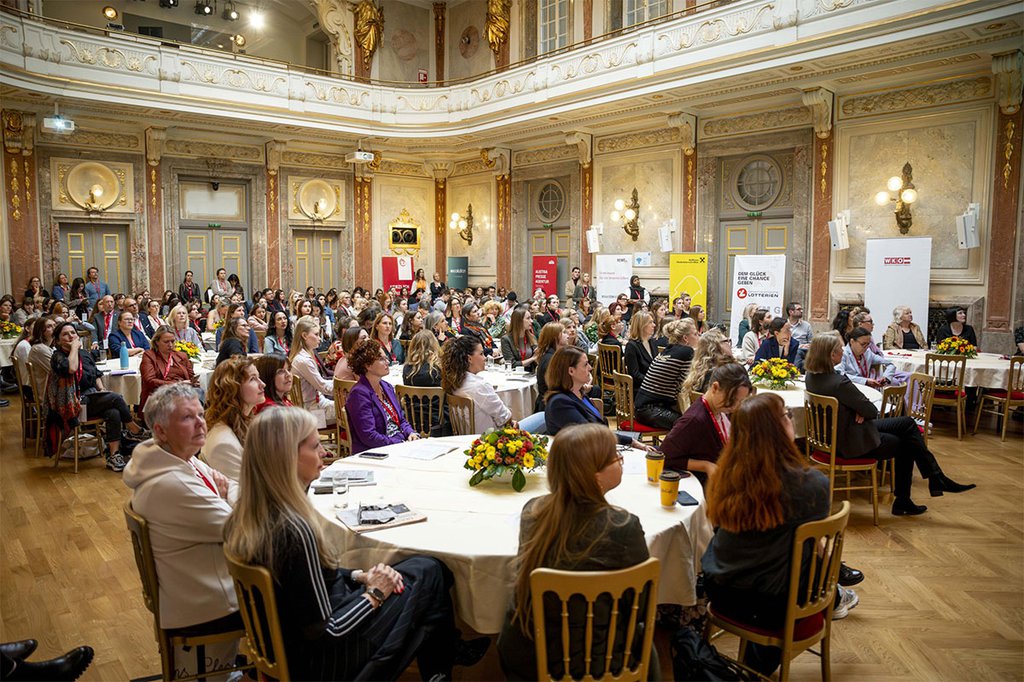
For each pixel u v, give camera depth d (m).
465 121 14.11
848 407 4.54
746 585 2.51
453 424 4.61
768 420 2.45
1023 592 3.68
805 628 2.58
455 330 8.69
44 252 12.62
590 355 7.59
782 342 6.84
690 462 3.50
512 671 2.18
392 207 16.59
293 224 15.40
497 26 14.55
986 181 9.09
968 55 8.70
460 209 16.77
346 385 4.95
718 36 9.97
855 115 10.23
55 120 10.80
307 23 17.91
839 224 10.27
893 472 4.94
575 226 14.16
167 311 11.63
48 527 4.70
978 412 7.09
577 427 2.11
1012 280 8.93
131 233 13.55
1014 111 8.74
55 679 2.58
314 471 2.30
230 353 6.27
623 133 13.24
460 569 2.47
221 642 2.62
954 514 4.82
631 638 2.02
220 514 2.50
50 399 5.90
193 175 14.25
